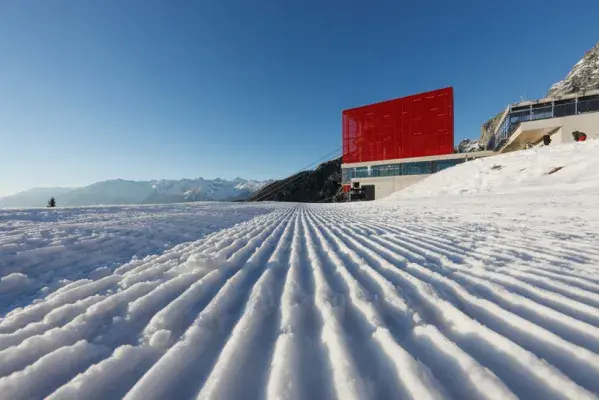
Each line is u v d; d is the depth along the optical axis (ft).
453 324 5.66
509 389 3.81
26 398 3.84
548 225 19.07
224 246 14.19
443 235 16.44
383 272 9.29
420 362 4.34
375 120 137.49
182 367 4.43
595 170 44.14
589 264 9.75
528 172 54.44
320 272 9.33
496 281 8.15
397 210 39.42
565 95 88.17
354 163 142.20
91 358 4.74
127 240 15.23
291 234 18.12
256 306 6.62
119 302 7.00
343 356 4.57
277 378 4.06
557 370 4.18
